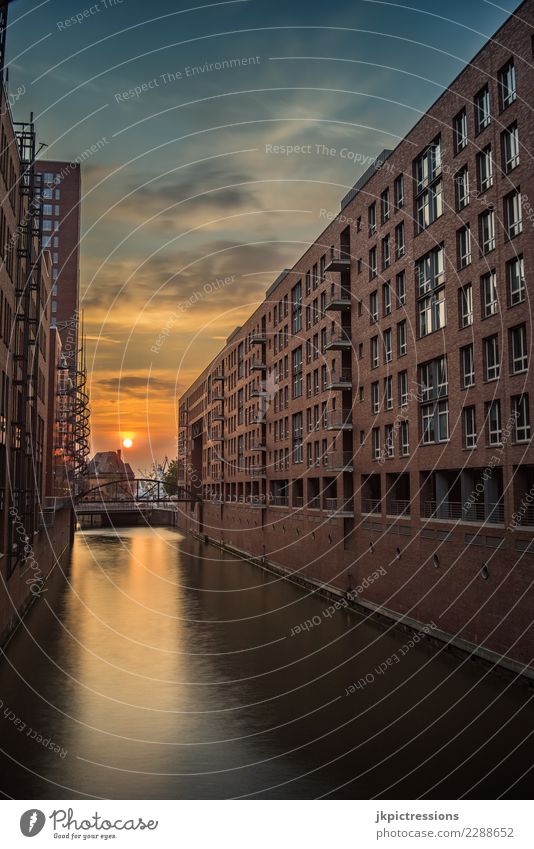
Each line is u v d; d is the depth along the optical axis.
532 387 21.27
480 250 24.80
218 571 52.22
